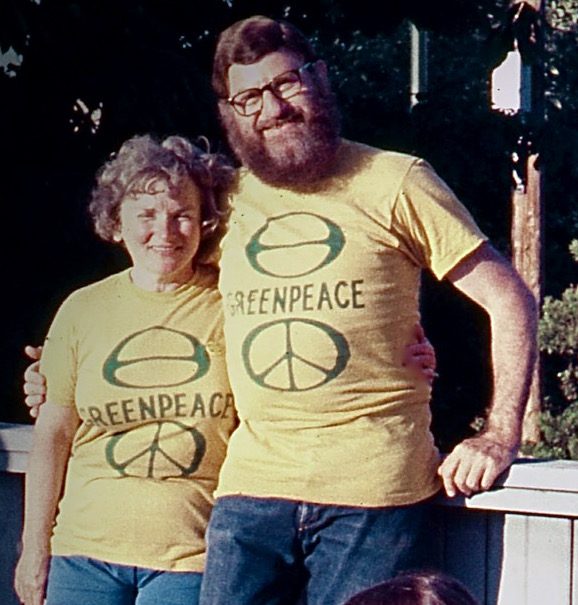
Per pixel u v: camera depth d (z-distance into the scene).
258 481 4.41
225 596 4.44
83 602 4.66
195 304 4.74
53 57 9.62
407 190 4.41
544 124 12.76
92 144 9.99
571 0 24.86
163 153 4.67
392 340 4.41
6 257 10.14
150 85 9.52
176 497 4.66
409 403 4.43
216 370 4.68
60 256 10.20
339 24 11.55
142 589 4.65
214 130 9.66
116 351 4.71
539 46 11.62
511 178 13.18
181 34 10.56
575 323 20.53
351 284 4.38
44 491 4.86
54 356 4.82
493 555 4.63
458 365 15.47
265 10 10.91
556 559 4.54
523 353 4.39
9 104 9.87
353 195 4.45
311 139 4.45
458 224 4.41
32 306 10.23
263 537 4.41
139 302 4.75
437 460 4.54
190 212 4.66
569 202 25.38
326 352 4.35
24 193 10.00
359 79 20.59
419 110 12.64
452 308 15.16
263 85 4.47
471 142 12.62
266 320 4.44
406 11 11.45
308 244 4.44
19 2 9.23
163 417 4.67
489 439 4.45
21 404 10.19
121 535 4.65
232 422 4.71
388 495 4.33
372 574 4.33
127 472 4.68
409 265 4.47
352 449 4.34
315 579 4.42
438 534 4.70
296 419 4.40
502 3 11.69
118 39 9.54
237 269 4.55
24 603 4.93
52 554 4.80
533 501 4.50
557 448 18.73
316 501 4.34
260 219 4.56
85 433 4.79
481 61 11.70
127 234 4.75
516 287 4.41
